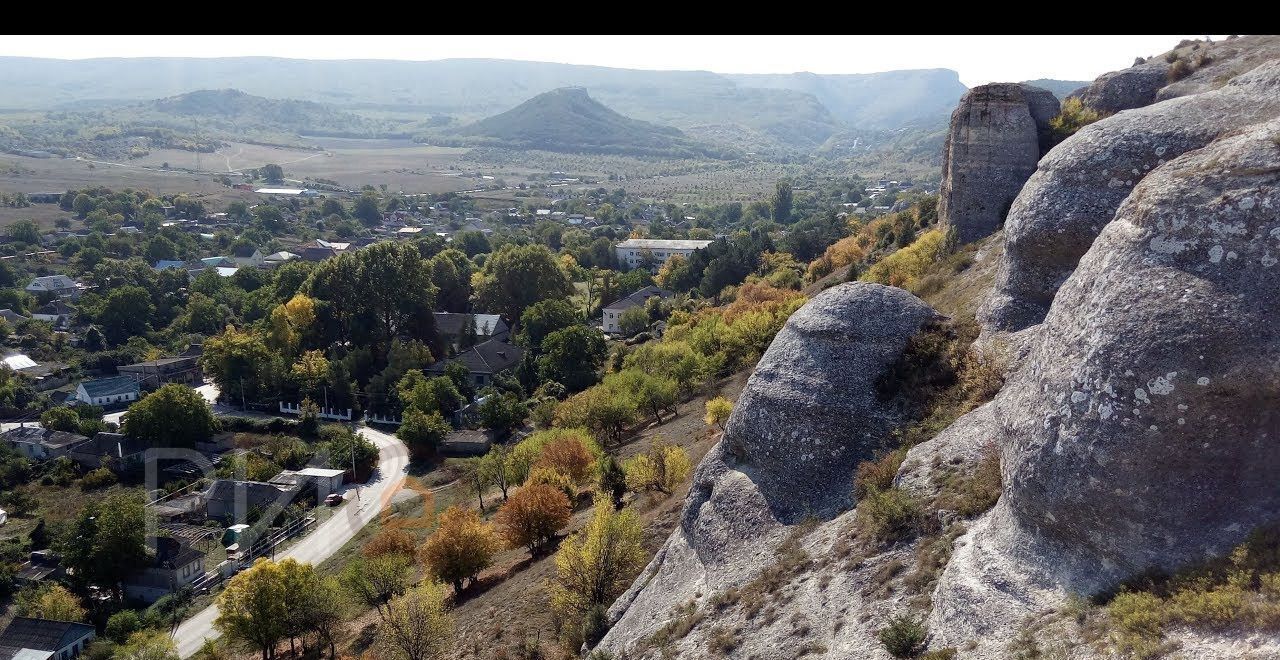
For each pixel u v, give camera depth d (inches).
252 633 1927.9
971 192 2107.5
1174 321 685.3
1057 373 772.6
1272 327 651.5
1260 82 1053.8
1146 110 1146.0
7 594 2536.9
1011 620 735.1
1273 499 654.5
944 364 1208.8
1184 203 724.7
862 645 861.8
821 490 1182.9
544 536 2034.9
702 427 2472.9
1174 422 673.6
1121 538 695.1
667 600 1258.0
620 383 3159.5
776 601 1042.1
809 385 1240.2
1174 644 609.9
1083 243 1120.2
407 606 1660.9
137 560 2529.5
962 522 911.0
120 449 3508.9
